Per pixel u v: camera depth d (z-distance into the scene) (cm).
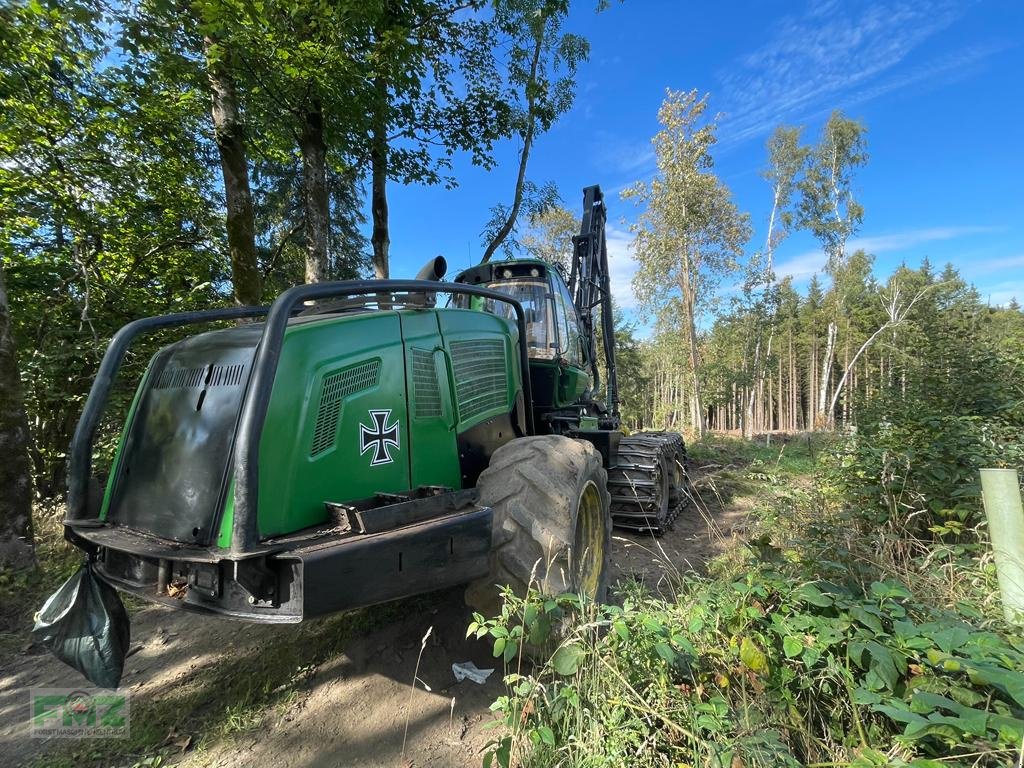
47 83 627
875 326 2827
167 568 207
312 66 602
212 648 311
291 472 206
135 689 274
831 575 255
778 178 3036
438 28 866
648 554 458
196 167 883
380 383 245
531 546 244
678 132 2075
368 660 281
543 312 469
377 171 897
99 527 235
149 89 685
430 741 223
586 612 216
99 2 498
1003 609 232
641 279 2362
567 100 1063
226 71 625
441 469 276
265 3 531
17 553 412
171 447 225
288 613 178
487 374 323
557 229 2347
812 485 466
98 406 251
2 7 470
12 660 311
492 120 962
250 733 232
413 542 200
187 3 536
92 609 234
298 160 1102
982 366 497
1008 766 136
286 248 1275
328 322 235
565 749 175
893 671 164
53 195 673
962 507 337
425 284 266
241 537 177
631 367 2938
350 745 223
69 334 579
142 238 836
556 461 275
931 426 392
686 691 187
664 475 560
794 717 176
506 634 180
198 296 802
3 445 415
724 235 2189
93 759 222
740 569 288
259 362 191
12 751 230
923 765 134
